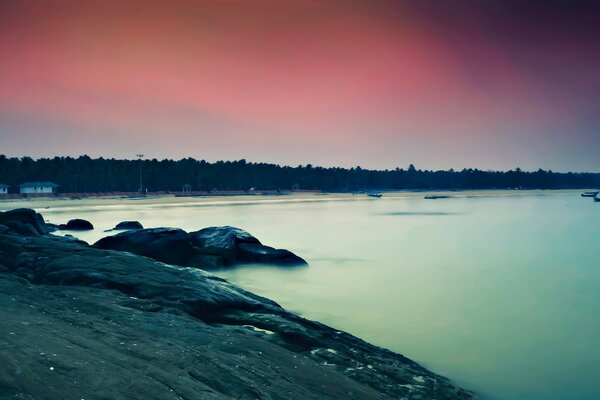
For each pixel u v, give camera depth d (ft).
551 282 89.25
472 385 40.37
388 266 106.11
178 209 349.61
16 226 106.11
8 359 18.02
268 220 250.98
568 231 196.44
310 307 65.77
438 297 74.74
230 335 33.94
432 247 142.10
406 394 32.12
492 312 65.67
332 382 28.99
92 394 17.33
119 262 52.70
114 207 364.38
